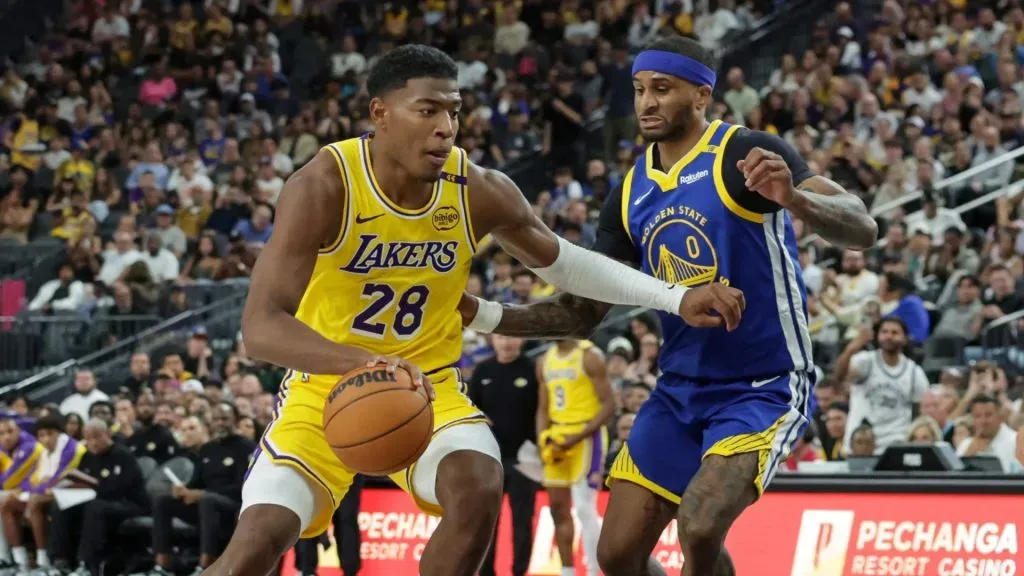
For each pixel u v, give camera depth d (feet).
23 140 68.90
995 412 30.01
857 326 41.42
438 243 14.84
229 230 58.44
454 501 14.42
